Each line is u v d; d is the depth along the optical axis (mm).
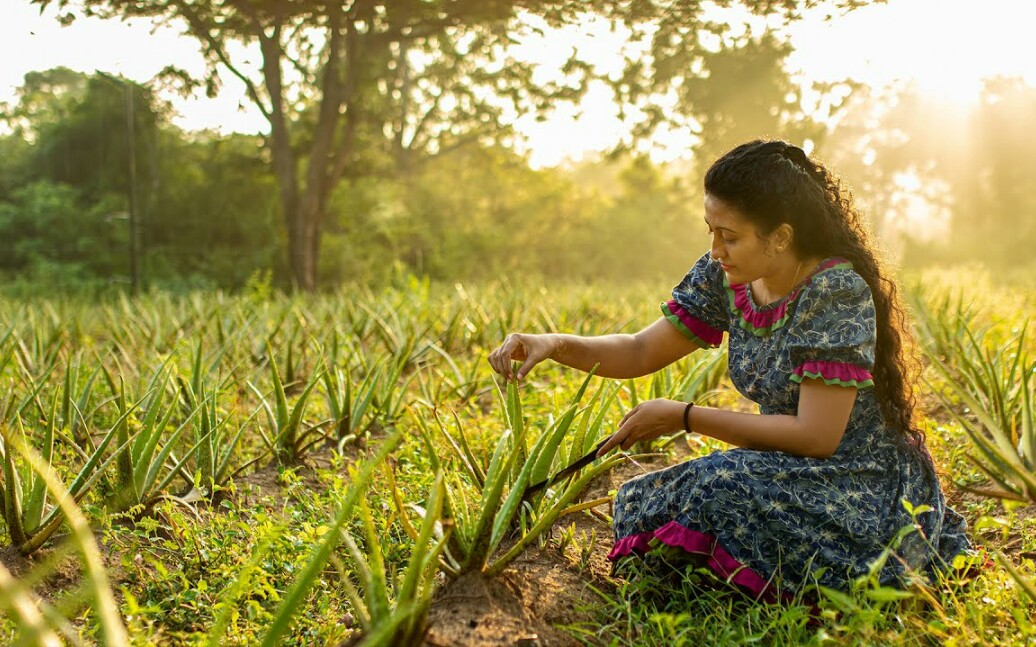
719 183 2305
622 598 2432
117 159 25188
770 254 2344
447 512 2525
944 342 6090
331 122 18250
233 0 14555
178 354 5578
